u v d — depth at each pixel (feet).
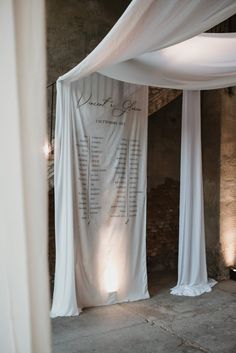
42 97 6.12
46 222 6.14
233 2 7.66
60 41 15.43
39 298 6.06
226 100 18.44
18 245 5.96
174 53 12.42
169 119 21.57
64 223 13.52
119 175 15.10
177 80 13.60
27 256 5.98
